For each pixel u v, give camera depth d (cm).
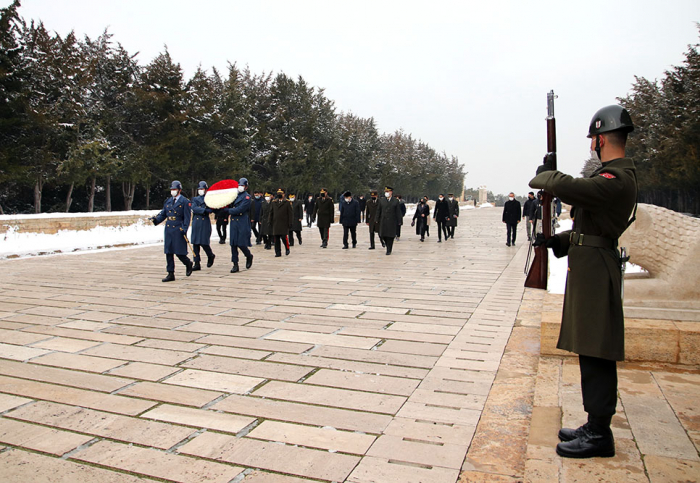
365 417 345
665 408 323
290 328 582
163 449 302
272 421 340
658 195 4506
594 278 264
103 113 2492
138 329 580
